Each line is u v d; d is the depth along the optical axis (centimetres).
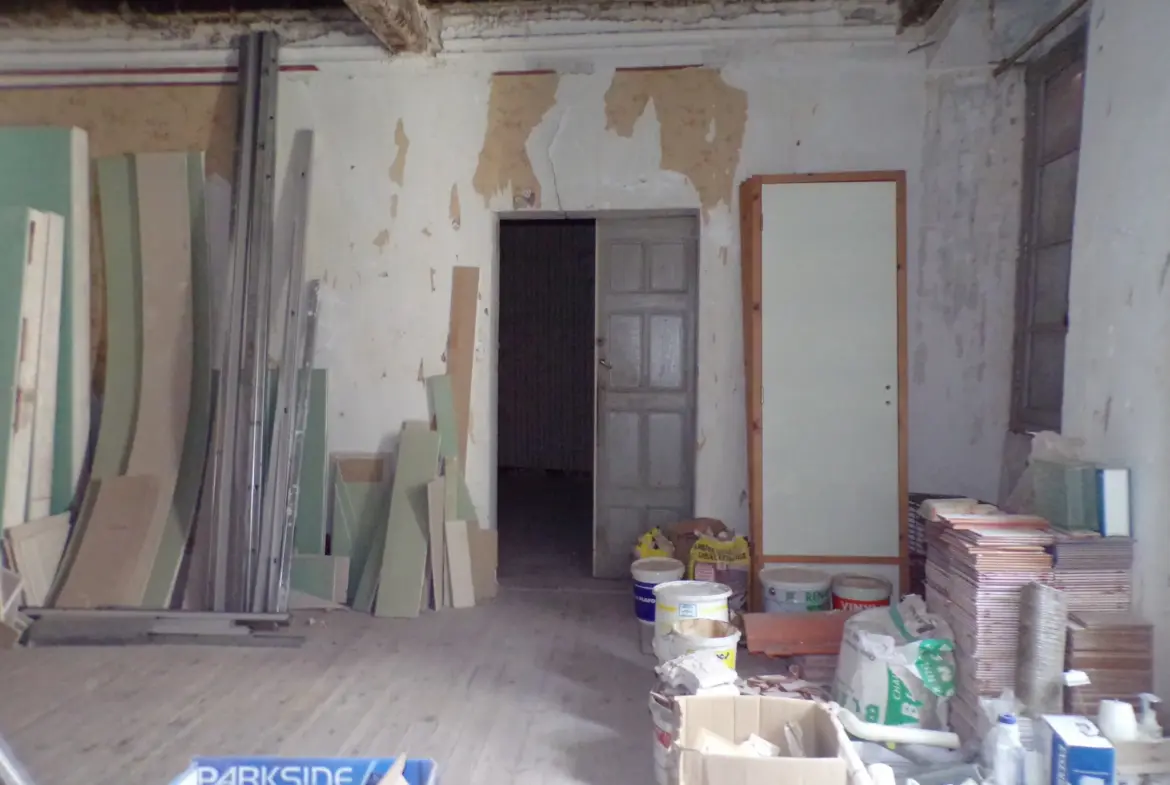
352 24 438
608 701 310
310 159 446
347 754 267
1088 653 246
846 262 401
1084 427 290
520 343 839
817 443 400
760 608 396
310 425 442
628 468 466
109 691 317
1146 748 223
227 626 378
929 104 415
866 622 298
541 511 669
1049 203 381
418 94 444
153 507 412
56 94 458
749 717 231
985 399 417
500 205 443
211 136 452
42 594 394
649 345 461
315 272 453
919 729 267
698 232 440
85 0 429
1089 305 291
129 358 440
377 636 380
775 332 404
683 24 422
